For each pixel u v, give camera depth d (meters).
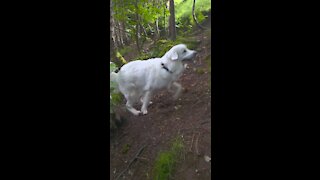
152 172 1.75
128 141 2.00
